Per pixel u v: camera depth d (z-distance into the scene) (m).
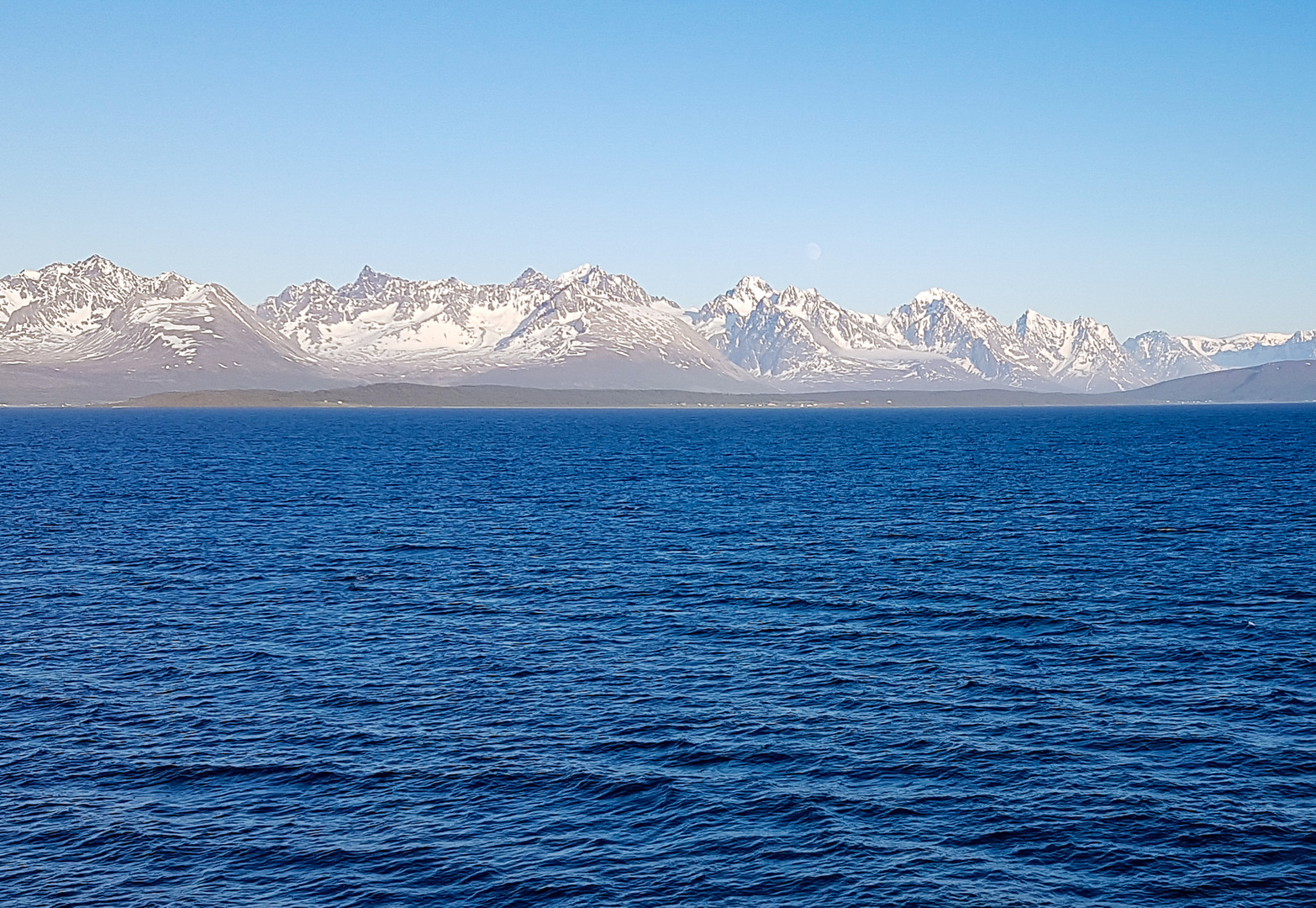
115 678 46.47
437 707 42.78
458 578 68.75
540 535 87.38
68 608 59.72
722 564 73.19
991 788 34.91
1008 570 70.12
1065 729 39.88
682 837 31.92
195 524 94.00
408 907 28.52
